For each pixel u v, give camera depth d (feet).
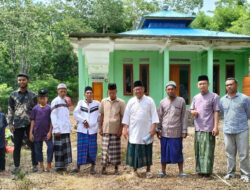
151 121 16.72
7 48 96.32
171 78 45.88
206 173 16.11
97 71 54.39
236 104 15.78
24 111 18.25
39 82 90.68
